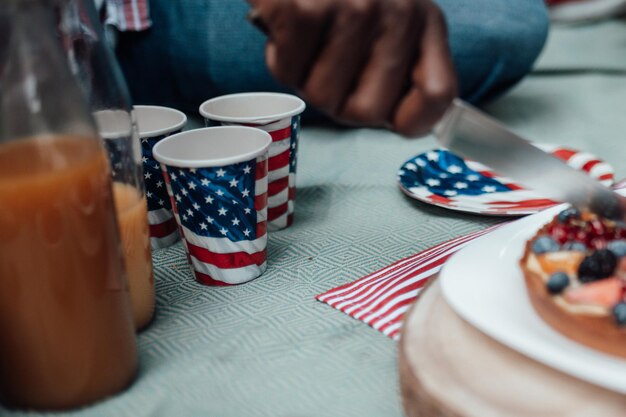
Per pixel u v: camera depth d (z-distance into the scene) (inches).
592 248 17.6
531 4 40.2
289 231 26.3
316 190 30.6
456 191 28.8
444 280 17.8
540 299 16.4
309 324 20.0
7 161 14.5
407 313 18.2
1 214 14.5
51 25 15.1
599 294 15.6
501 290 17.6
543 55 52.2
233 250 21.7
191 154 22.7
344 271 23.0
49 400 16.2
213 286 22.3
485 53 38.6
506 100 44.6
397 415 16.5
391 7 13.9
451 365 16.1
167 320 20.4
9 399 16.3
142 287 19.5
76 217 15.1
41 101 14.9
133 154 19.1
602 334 15.1
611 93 45.0
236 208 21.1
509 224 21.3
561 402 14.9
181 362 18.4
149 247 20.0
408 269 22.3
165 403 16.9
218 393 17.3
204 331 19.8
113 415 16.3
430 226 26.6
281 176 25.3
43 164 14.7
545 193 17.7
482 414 14.6
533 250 17.8
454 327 17.4
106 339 16.4
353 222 27.1
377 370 18.1
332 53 13.8
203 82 38.8
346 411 16.7
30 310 15.2
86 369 16.2
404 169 30.5
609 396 15.0
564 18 59.3
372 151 35.6
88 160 15.4
